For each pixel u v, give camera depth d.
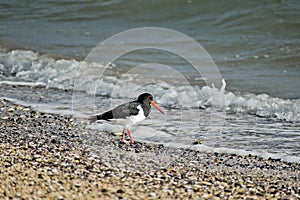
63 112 14.13
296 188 8.84
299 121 13.84
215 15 28.97
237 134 12.56
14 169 8.93
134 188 8.48
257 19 27.41
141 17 30.30
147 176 9.14
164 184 8.79
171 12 30.27
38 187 8.18
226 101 15.66
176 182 8.92
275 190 8.73
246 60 21.19
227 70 19.69
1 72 20.05
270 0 28.61
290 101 15.38
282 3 28.23
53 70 19.89
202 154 10.89
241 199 8.28
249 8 28.44
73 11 31.91
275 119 14.08
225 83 17.38
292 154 10.91
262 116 14.41
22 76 19.39
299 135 12.45
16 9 33.12
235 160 10.48
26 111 14.15
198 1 30.31
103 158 10.09
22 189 8.05
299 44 23.28
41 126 12.60
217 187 8.79
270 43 23.78
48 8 32.78
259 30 26.42
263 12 27.78
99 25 29.20
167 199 8.10
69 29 28.28
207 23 28.27
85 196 7.97
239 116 14.43
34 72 19.86
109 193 8.17
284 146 11.54
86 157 10.07
